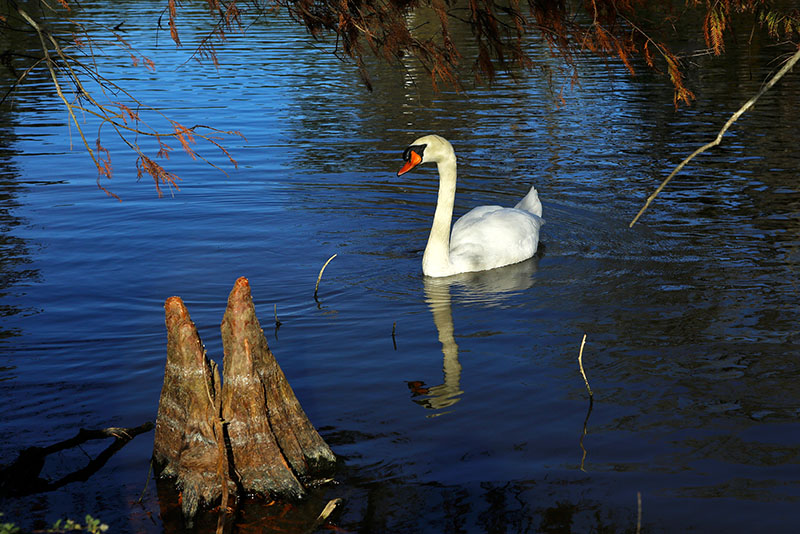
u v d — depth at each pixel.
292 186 13.28
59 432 5.79
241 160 14.92
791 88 20.08
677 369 6.68
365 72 4.12
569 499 4.92
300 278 9.27
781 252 9.56
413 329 7.73
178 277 9.27
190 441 5.09
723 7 4.07
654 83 21.42
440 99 20.42
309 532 4.68
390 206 12.24
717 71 22.48
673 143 15.47
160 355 7.14
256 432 5.09
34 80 22.52
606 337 7.39
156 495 5.07
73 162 14.75
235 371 5.03
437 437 5.68
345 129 17.41
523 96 20.44
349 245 10.52
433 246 9.40
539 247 10.29
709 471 5.19
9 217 11.55
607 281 8.92
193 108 19.55
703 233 10.41
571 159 14.60
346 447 5.56
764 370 6.61
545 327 7.70
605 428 5.76
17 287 8.88
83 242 10.51
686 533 4.58
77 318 8.02
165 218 11.59
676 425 5.78
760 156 14.21
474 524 4.70
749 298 8.20
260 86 22.45
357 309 8.30
